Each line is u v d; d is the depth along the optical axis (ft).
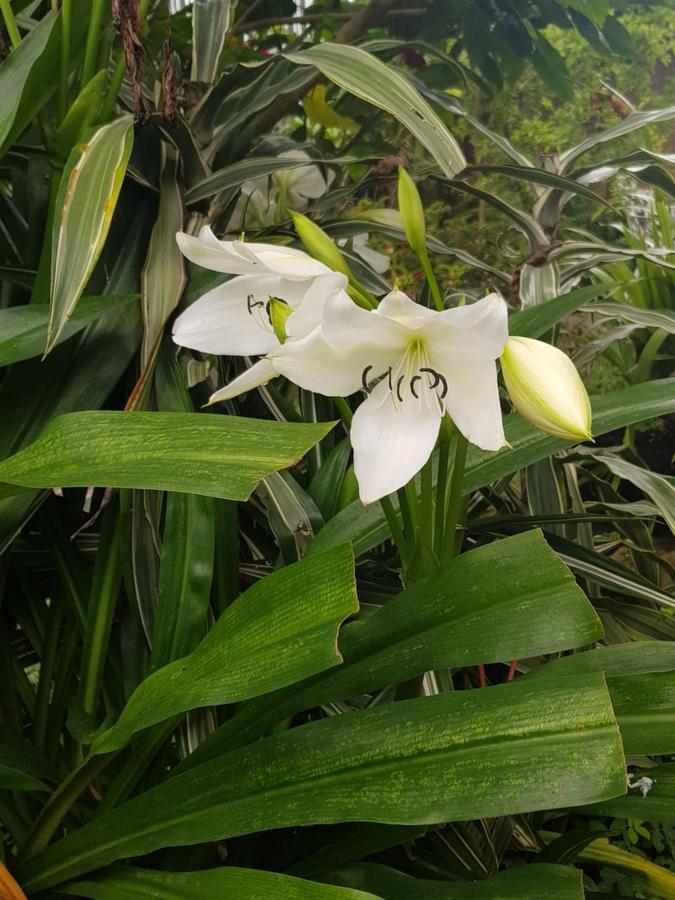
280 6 4.23
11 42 2.12
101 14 1.96
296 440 1.19
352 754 1.25
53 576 2.47
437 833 1.79
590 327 3.89
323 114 3.58
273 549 2.34
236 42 4.02
